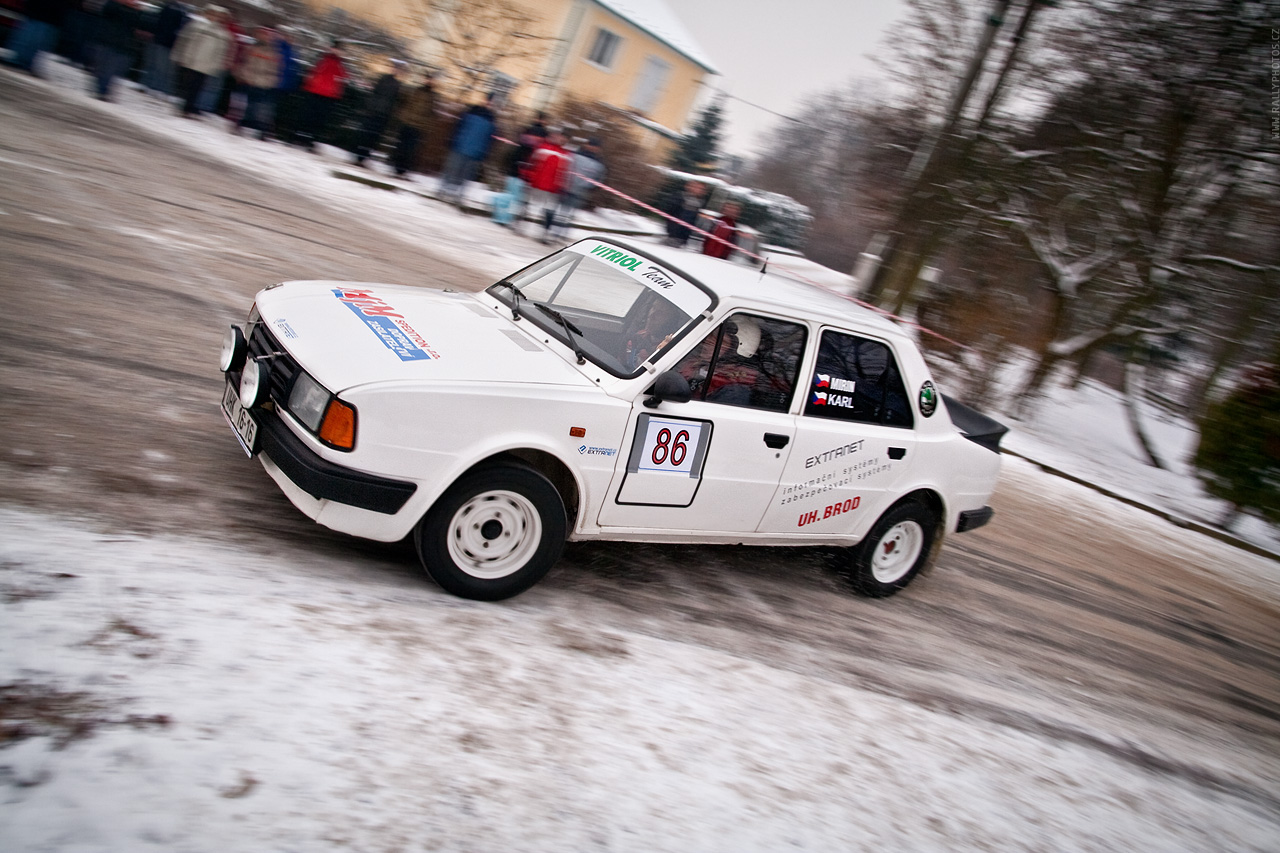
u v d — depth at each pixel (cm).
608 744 334
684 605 491
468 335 430
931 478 566
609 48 2961
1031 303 1616
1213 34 1334
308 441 368
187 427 485
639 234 1777
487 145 1541
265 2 1845
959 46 1502
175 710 266
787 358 483
